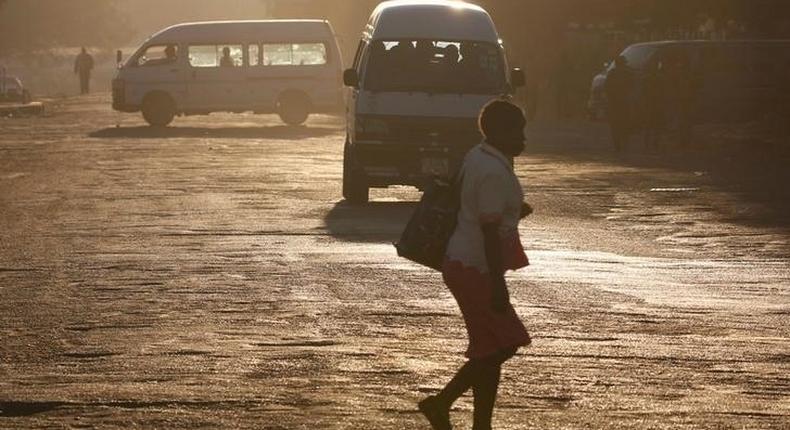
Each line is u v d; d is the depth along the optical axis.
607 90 86.00
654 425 20.19
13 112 132.50
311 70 114.94
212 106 114.25
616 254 40.94
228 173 69.50
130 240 43.56
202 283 33.91
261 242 42.94
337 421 20.25
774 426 20.25
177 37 114.12
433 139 54.91
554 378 23.19
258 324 28.06
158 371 23.59
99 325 28.12
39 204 55.38
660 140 94.62
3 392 22.02
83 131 105.75
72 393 21.94
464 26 57.12
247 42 114.62
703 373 23.77
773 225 48.41
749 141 88.62
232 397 21.66
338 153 83.44
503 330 19.12
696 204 54.91
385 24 57.06
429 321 28.38
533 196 58.19
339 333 27.03
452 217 19.19
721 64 101.56
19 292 32.75
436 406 19.28
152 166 73.69
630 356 25.06
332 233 45.53
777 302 31.92
